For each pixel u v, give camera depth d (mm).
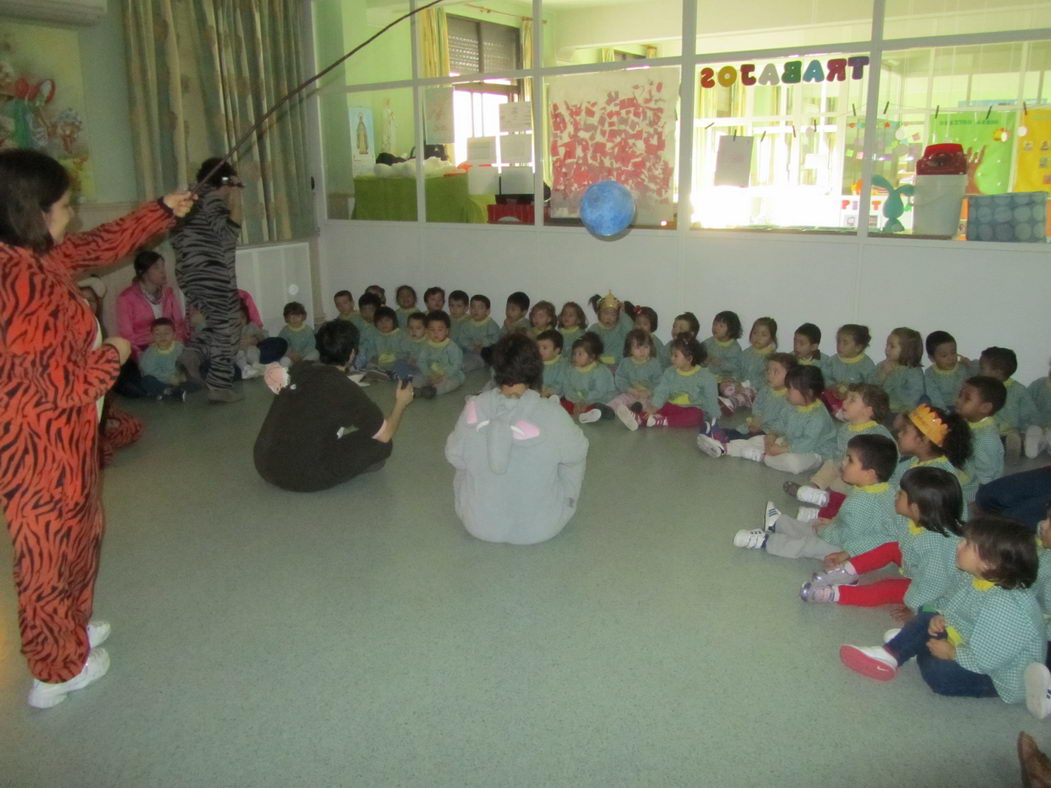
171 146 5051
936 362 3984
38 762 1835
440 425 4219
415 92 5727
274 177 5746
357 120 6102
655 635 2307
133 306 4664
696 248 4984
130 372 4684
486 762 1814
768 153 5211
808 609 2441
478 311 5355
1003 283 4207
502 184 5594
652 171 5070
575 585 2584
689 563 2725
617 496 3295
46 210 1736
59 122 4547
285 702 2029
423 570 2686
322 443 3225
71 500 1827
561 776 1770
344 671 2152
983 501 2885
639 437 4035
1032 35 3924
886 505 2535
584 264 5359
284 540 2914
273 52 5605
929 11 5426
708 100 5074
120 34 4840
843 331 4230
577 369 4352
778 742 1875
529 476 2760
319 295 6367
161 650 2254
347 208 6242
